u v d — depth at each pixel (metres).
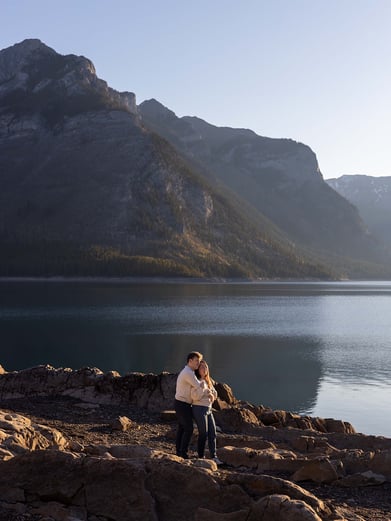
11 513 8.21
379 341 72.75
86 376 18.84
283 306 133.62
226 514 7.84
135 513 8.12
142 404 17.64
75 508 8.27
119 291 181.62
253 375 48.62
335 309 129.25
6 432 10.83
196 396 11.25
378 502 9.16
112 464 8.48
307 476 10.11
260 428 15.17
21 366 50.16
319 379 46.75
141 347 63.75
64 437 13.01
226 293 187.62
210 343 68.25
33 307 115.62
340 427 17.39
